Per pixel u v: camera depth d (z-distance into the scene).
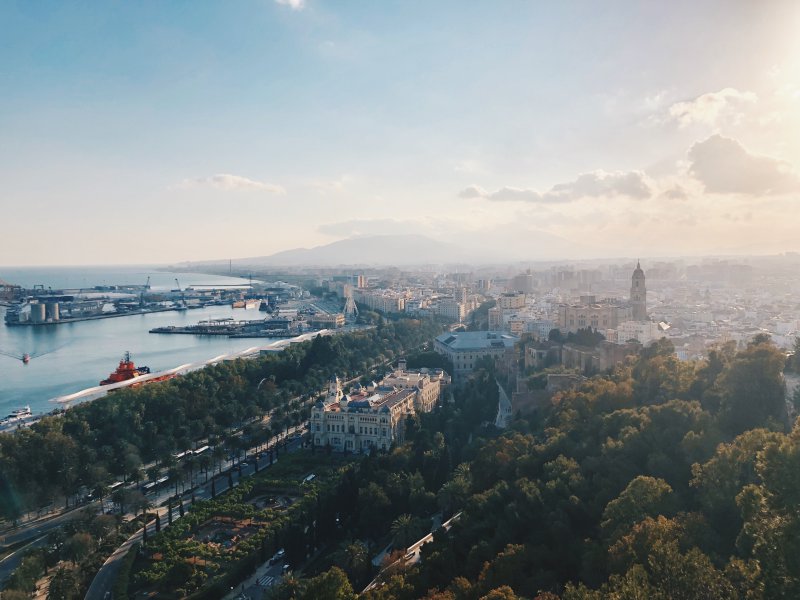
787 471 178.75
